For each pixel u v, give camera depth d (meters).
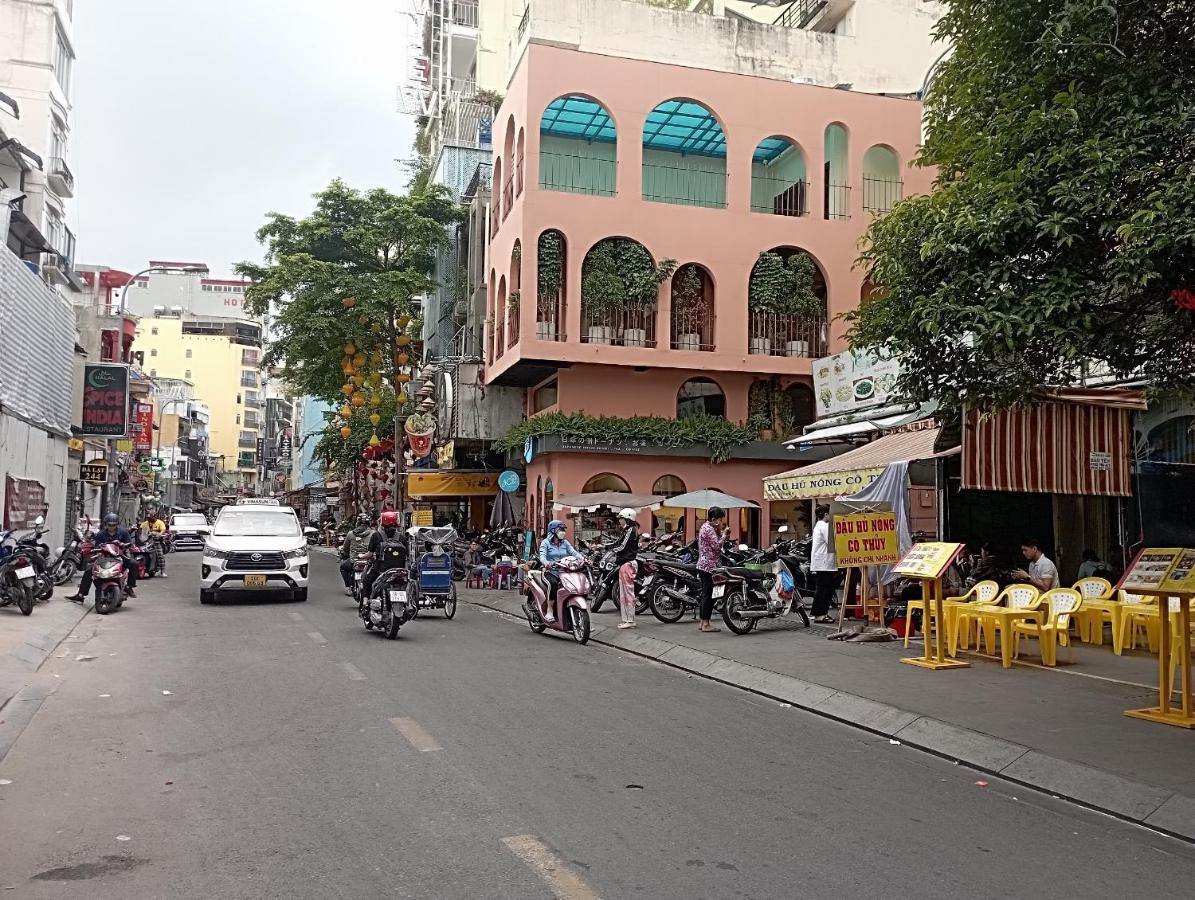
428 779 5.96
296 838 4.89
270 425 96.88
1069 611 10.20
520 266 22.67
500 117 26.02
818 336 24.16
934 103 9.62
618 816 5.28
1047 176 7.12
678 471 23.81
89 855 4.66
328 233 29.53
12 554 14.05
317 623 14.26
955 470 14.47
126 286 31.39
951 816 5.48
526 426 23.80
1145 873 4.64
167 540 31.45
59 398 22.91
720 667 10.55
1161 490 13.00
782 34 26.31
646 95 23.20
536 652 11.92
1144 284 6.14
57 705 8.28
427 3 45.56
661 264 22.83
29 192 31.02
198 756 6.53
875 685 9.05
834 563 14.04
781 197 25.75
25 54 32.47
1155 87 6.94
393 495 33.97
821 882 4.38
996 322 6.75
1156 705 8.09
